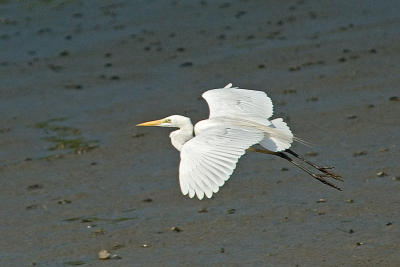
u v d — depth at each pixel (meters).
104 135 16.45
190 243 11.51
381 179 13.07
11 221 12.91
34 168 15.12
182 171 7.85
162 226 12.18
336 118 16.05
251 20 23.77
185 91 18.48
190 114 16.98
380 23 22.08
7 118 17.88
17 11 26.16
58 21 25.06
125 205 13.13
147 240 11.74
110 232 12.14
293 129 15.70
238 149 8.01
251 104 10.19
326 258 10.66
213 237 11.63
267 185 13.35
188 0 26.42
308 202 12.52
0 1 27.28
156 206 12.96
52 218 12.89
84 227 12.41
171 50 21.72
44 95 19.19
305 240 11.26
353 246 10.92
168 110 17.38
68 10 26.12
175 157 15.05
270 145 9.19
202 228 11.96
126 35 23.34
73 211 13.08
